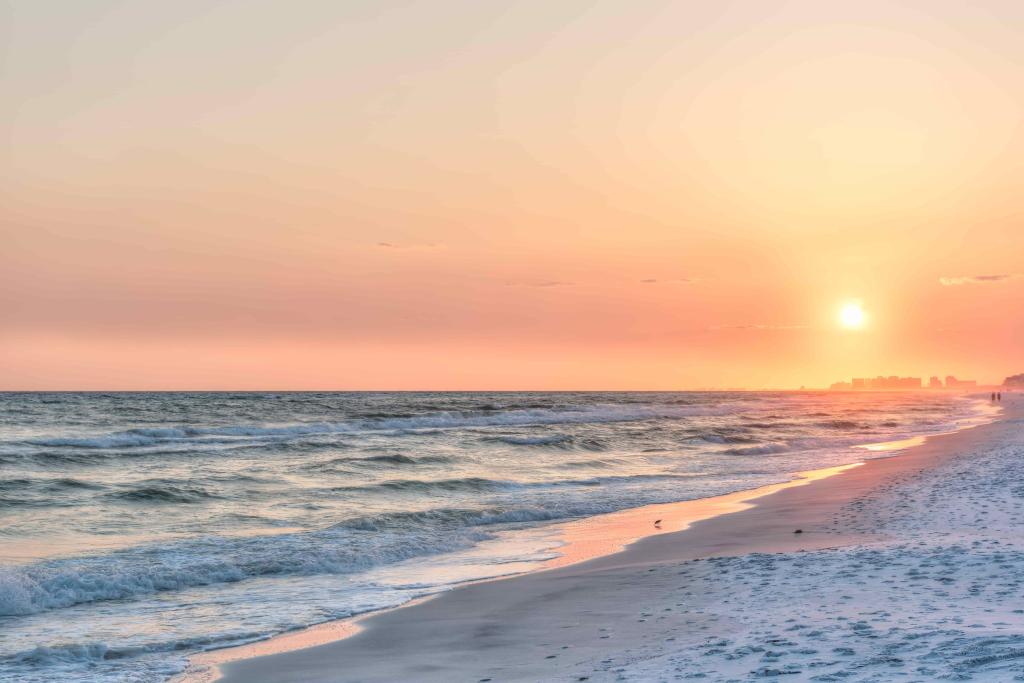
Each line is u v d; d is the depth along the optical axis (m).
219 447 43.47
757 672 7.48
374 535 19.39
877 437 57.53
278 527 21.33
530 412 81.00
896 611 9.70
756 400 194.50
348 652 10.25
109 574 14.68
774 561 13.88
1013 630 8.27
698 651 8.63
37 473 32.56
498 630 10.82
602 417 81.25
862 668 7.21
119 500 25.45
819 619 9.63
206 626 11.93
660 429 64.44
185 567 15.45
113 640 11.25
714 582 12.70
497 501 25.84
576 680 7.99
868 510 20.17
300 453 41.12
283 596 13.76
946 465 31.72
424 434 53.34
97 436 51.84
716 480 31.80
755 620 9.96
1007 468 28.64
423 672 9.09
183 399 131.38
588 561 16.08
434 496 27.20
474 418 69.69
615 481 31.84
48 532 20.45
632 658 8.74
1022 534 15.21
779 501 24.11
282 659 10.09
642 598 12.11
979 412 112.88
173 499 25.89
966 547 13.73
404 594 13.69
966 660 7.07
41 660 10.30
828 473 33.56
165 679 9.50
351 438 49.56
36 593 13.42
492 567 15.93
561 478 32.94
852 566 12.78
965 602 9.94
